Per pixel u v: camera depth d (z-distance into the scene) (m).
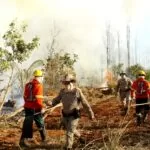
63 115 9.79
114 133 10.79
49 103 9.91
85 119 14.84
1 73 17.45
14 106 19.03
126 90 17.06
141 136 10.73
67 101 9.70
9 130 12.73
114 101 20.64
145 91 13.52
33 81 10.77
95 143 10.20
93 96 23.45
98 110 17.88
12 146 10.42
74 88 9.76
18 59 19.66
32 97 10.65
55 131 12.41
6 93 15.82
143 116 13.43
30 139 11.01
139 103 13.59
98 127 13.00
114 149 9.52
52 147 10.28
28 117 10.56
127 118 14.87
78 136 9.99
